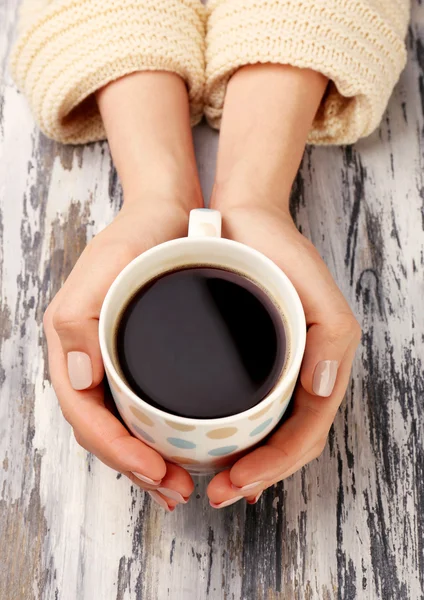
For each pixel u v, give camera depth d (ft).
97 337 1.68
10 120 2.27
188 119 2.10
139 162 1.98
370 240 2.13
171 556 1.81
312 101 2.06
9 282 2.07
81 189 2.18
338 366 1.68
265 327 1.61
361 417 1.94
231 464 1.65
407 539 1.84
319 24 1.99
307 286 1.73
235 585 1.79
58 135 2.17
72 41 2.02
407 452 1.91
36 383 1.96
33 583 1.79
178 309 1.62
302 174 2.20
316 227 2.14
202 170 2.20
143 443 1.62
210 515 1.84
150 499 1.85
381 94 2.09
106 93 2.06
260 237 1.82
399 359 2.00
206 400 1.55
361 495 1.87
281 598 1.79
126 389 1.48
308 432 1.68
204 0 2.37
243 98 2.05
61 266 2.09
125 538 1.82
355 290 2.07
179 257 1.66
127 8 2.01
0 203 2.15
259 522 1.84
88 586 1.79
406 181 2.20
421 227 2.15
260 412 1.49
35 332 2.02
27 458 1.89
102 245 1.78
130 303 1.63
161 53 2.02
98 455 1.72
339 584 1.80
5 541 1.82
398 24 2.15
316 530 1.84
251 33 2.01
